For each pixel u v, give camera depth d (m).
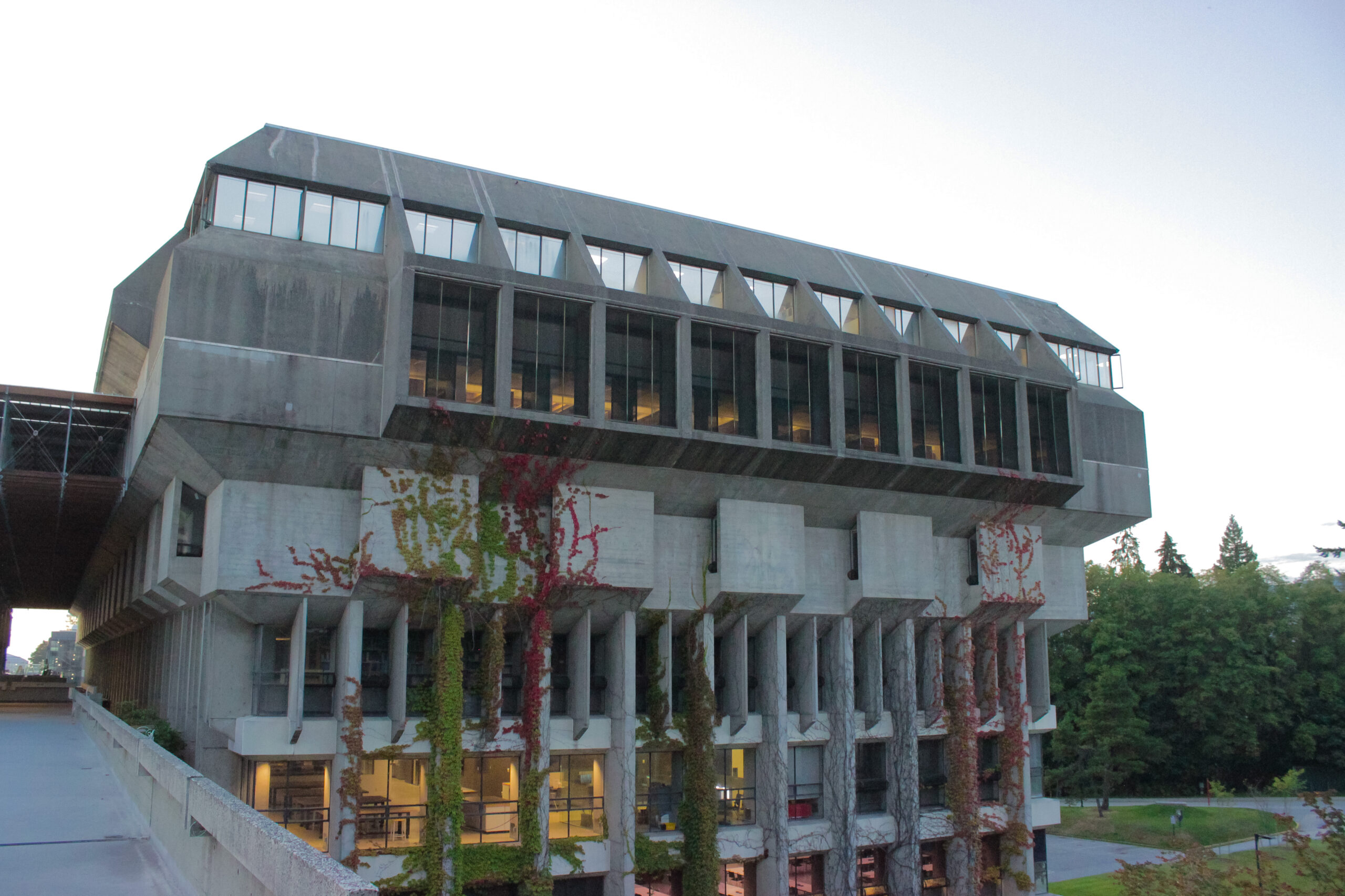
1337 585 98.06
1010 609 53.97
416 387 37.19
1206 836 69.38
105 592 81.25
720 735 46.34
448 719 38.19
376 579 37.50
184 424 35.47
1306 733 89.56
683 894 44.06
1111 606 91.38
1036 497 52.41
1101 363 62.47
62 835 16.78
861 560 48.84
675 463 42.69
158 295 48.44
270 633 40.41
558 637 45.22
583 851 42.12
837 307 52.94
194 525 41.31
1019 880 53.50
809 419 45.19
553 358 39.97
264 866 9.77
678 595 44.84
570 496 41.34
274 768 38.84
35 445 49.50
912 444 47.47
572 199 49.16
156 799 16.88
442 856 37.59
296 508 38.44
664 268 45.81
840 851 47.97
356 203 42.81
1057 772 84.44
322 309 38.25
